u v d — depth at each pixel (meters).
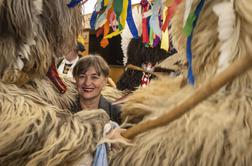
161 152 0.75
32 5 0.94
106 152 0.83
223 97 0.74
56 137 0.84
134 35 0.94
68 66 1.49
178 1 0.83
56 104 1.04
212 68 0.74
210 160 0.70
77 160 0.82
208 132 0.71
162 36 0.91
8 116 0.85
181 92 0.81
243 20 0.67
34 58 0.96
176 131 0.75
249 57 0.54
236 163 0.68
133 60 1.58
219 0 0.73
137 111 0.89
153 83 0.94
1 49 0.92
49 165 0.81
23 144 0.83
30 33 0.94
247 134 0.69
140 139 0.80
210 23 0.75
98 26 0.98
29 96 0.91
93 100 1.17
